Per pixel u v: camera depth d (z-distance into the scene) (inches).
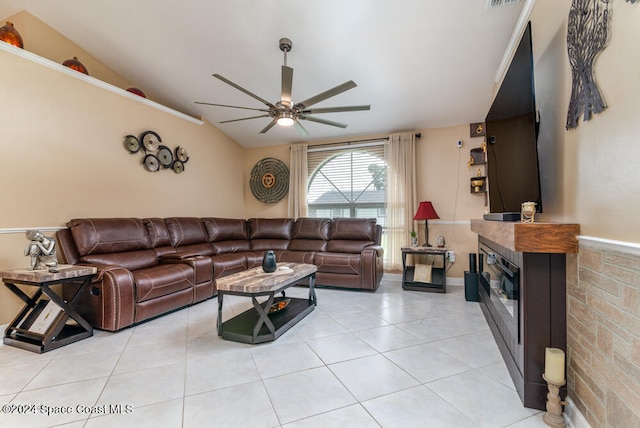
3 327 99.0
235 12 110.5
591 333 51.0
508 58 114.5
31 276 89.5
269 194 220.7
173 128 166.7
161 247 143.1
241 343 93.1
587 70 52.5
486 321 111.5
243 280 99.0
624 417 42.2
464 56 121.3
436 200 176.1
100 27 123.0
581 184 55.6
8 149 101.1
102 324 101.6
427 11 102.8
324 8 105.4
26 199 105.4
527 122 71.9
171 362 81.2
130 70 146.2
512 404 62.4
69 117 118.6
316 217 210.1
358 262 156.0
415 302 136.6
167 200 163.2
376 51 122.8
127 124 141.5
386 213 186.4
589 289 51.7
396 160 182.2
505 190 90.4
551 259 60.7
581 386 53.9
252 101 168.7
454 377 72.8
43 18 120.3
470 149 169.5
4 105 100.3
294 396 65.3
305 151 207.9
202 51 131.6
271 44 123.6
